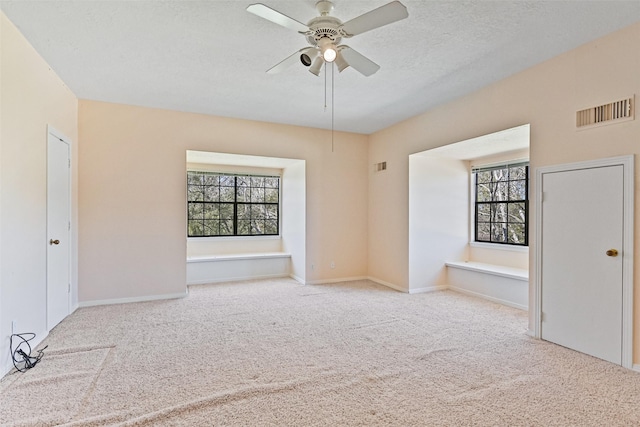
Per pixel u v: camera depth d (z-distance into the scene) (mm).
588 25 2619
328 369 2605
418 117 4926
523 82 3430
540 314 3258
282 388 2305
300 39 2836
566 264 3045
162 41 2865
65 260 3766
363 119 5180
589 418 1981
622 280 2658
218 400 2148
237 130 5125
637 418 1982
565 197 3055
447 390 2297
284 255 6277
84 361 2715
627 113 2619
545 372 2561
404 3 2342
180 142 4773
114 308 4195
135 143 4520
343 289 5324
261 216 6695
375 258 5926
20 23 2572
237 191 6496
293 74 3533
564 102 3061
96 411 2035
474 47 2971
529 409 2072
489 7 2391
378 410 2062
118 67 3363
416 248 5180
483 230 5516
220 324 3641
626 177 2629
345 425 1922
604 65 2766
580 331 2936
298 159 5578
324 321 3766
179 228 4777
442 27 2646
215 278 5836
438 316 3957
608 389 2311
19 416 1979
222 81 3715
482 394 2244
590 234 2865
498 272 4551
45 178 3215
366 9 2430
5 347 2482
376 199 5902
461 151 4828
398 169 5355
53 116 3439
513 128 3553
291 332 3414
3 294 2451
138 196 4539
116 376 2471
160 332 3379
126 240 4477
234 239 6402
